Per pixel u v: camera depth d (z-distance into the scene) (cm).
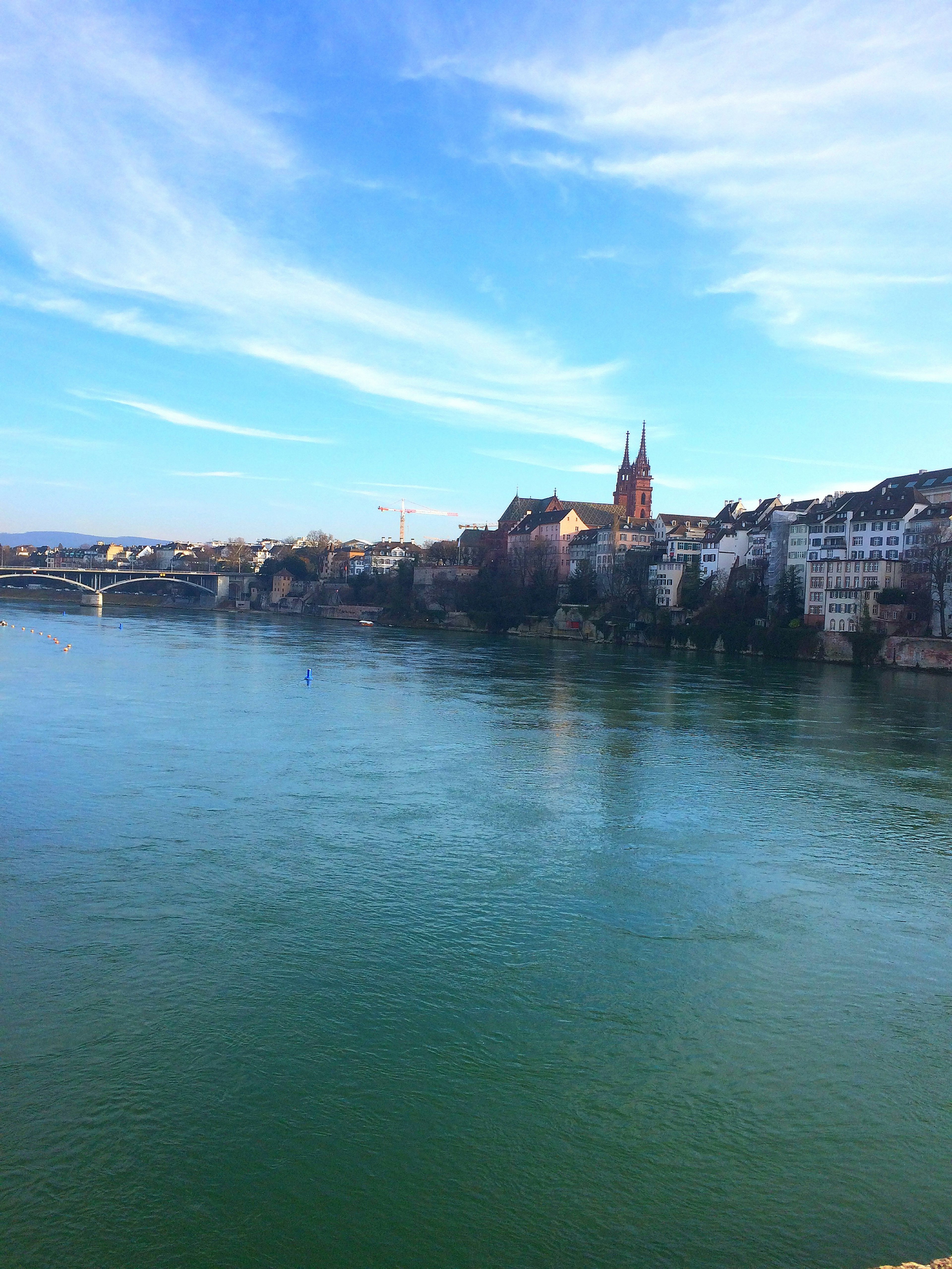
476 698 8894
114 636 15362
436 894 3638
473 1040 2597
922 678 11500
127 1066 2420
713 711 8344
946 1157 2175
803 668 12494
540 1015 2739
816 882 3906
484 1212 1980
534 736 6950
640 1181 2075
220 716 7381
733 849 4316
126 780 5175
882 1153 2183
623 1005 2811
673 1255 1881
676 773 5800
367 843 4222
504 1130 2225
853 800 5225
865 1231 1950
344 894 3606
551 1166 2116
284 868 3872
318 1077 2403
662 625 16588
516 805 4959
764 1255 1883
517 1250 1888
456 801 4994
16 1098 2277
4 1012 2653
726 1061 2534
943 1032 2711
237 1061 2459
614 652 15275
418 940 3212
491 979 2948
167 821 4447
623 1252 1886
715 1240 1919
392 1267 1834
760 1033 2678
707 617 15950
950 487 14500
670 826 4662
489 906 3534
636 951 3180
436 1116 2270
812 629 13800
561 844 4316
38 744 6009
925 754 6550
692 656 14638
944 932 3419
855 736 7206
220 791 5019
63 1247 1855
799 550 15675
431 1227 1936
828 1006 2841
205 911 3403
